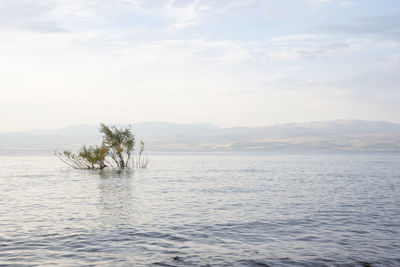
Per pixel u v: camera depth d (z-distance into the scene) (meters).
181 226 23.44
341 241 19.73
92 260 16.38
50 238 20.25
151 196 39.19
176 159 178.00
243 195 40.12
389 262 16.17
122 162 84.69
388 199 36.50
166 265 15.71
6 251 17.73
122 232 21.72
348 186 50.06
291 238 20.41
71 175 71.25
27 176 69.00
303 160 165.50
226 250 18.02
